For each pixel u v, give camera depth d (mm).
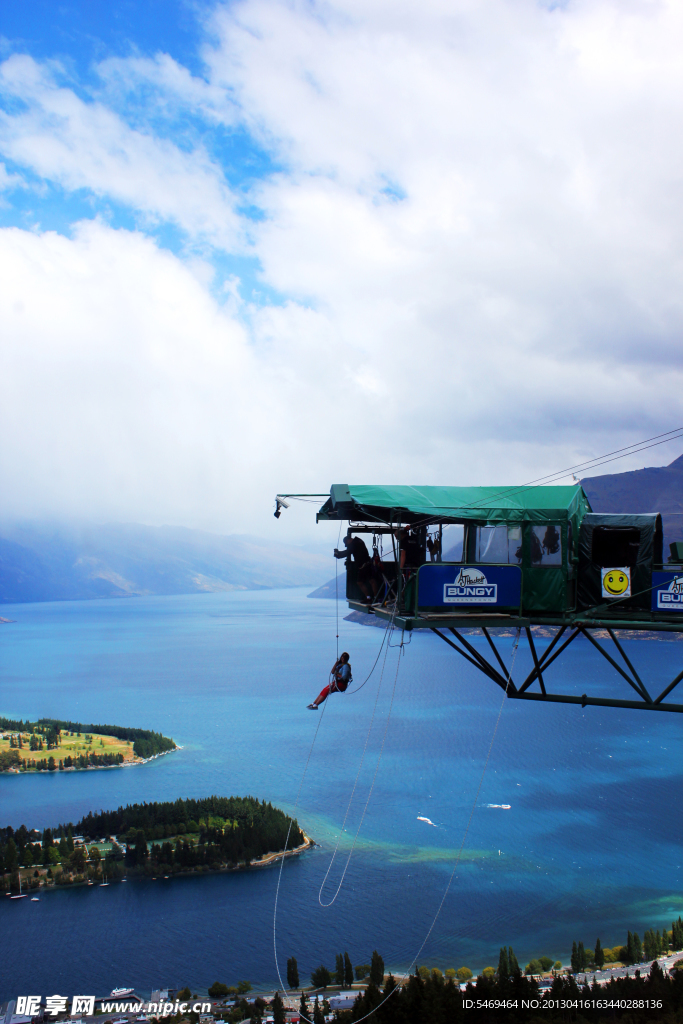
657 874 180500
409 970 137625
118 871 186500
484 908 163625
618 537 27938
